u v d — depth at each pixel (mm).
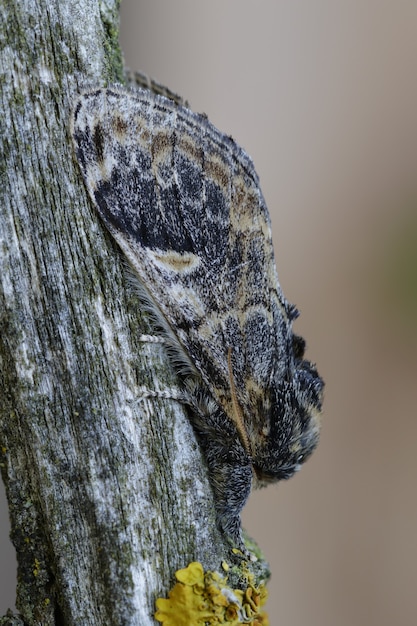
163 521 118
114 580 117
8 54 117
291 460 124
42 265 117
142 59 194
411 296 179
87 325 118
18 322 117
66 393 117
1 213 117
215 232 121
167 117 119
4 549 148
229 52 198
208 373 120
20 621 119
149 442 118
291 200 188
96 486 117
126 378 118
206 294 120
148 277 118
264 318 122
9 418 118
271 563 172
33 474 118
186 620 117
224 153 121
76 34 118
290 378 123
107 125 118
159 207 119
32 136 117
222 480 122
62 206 117
